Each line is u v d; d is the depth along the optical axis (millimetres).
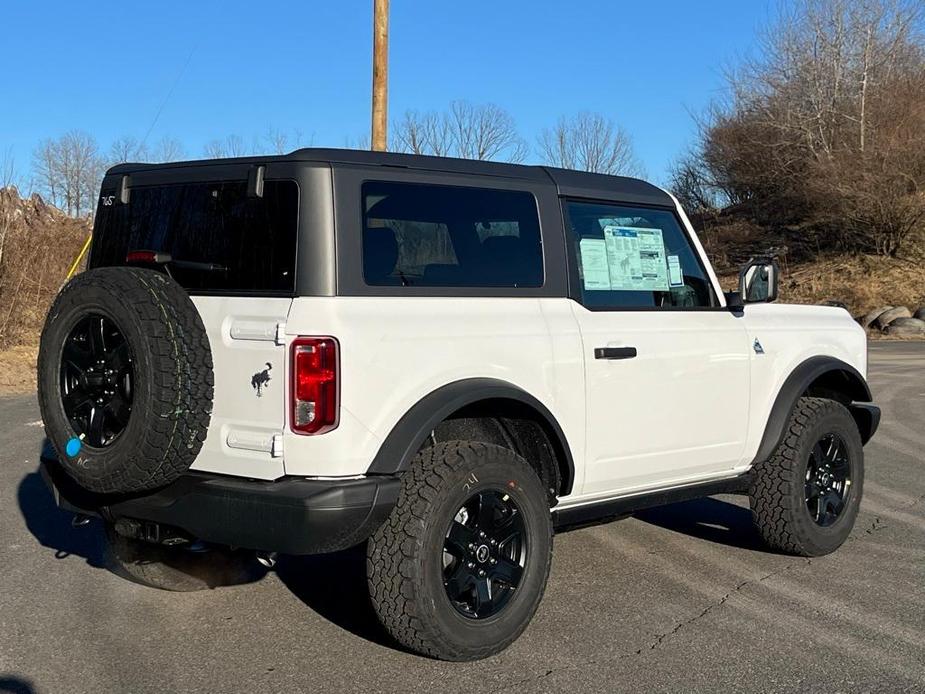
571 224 4914
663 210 5422
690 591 5273
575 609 4973
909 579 5516
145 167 4762
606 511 5059
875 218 32156
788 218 37594
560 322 4668
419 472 4055
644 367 4980
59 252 19047
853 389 6371
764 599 5148
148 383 3803
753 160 38094
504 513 4316
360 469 3910
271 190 4145
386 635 4551
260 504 3834
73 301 4051
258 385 3928
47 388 4148
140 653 4363
